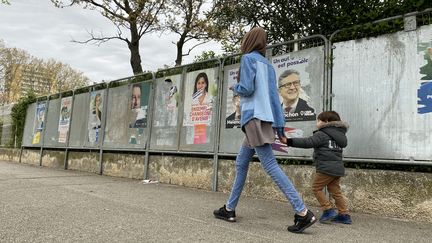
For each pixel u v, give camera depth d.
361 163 5.46
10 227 3.78
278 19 9.24
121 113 9.66
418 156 4.89
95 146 10.34
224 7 11.59
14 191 6.11
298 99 6.15
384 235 3.98
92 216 4.38
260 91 4.05
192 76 7.96
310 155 5.87
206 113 7.51
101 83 10.52
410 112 5.01
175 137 8.06
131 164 9.05
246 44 4.30
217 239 3.54
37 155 13.16
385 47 5.32
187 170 7.68
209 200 5.89
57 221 4.08
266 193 6.28
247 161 4.31
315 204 5.71
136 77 9.41
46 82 47.19
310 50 6.09
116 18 13.57
